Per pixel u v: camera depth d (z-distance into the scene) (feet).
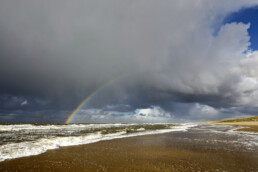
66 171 40.83
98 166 45.14
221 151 64.95
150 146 74.90
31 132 125.18
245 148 71.46
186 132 152.25
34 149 61.67
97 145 75.87
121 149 67.72
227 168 44.16
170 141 90.99
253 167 45.14
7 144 68.03
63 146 71.77
